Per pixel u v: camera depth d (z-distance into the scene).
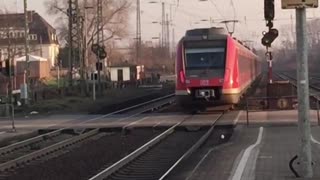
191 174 16.20
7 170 20.25
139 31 114.44
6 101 50.56
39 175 19.08
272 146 21.80
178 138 28.75
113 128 33.53
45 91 68.62
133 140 28.83
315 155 18.44
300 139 12.59
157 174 18.59
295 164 16.78
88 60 112.25
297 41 12.32
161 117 39.38
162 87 97.69
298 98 12.49
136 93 78.94
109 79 104.69
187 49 39.47
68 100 61.31
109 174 18.22
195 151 23.53
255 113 37.44
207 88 38.59
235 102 39.16
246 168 16.47
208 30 40.19
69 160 22.41
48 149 24.83
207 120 34.91
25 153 25.20
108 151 24.84
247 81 51.69
